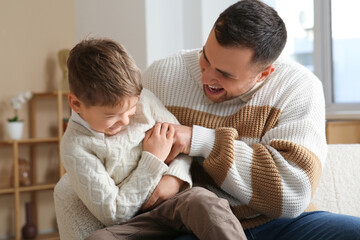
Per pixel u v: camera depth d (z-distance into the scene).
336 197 1.76
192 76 1.56
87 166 1.28
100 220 1.28
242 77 1.36
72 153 1.29
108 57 1.26
